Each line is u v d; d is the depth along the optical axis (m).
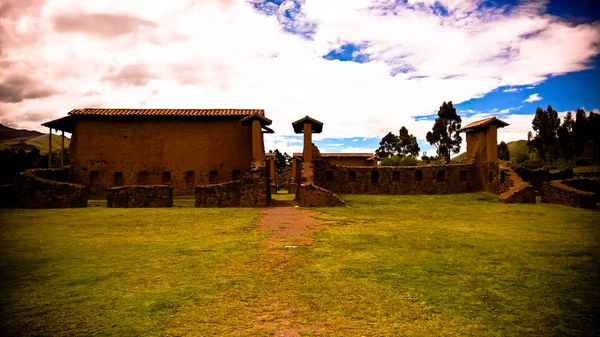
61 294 6.95
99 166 29.56
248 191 22.86
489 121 30.22
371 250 10.59
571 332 5.34
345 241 11.93
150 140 29.80
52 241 11.84
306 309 6.26
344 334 5.34
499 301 6.55
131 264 9.05
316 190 23.09
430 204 24.20
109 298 6.75
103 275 8.13
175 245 11.30
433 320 5.79
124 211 19.64
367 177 33.31
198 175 29.72
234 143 29.94
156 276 8.08
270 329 5.52
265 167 23.70
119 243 11.58
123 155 29.69
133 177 29.58
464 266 8.81
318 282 7.64
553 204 23.42
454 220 17.03
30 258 9.62
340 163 54.34
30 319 5.85
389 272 8.34
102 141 29.67
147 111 30.19
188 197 29.05
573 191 21.98
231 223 15.86
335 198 23.06
